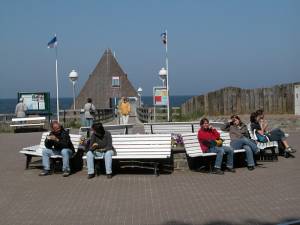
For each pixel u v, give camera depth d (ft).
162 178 40.88
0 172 45.24
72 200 33.12
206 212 29.04
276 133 50.75
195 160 44.70
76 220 27.96
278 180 38.50
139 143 43.37
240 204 30.83
